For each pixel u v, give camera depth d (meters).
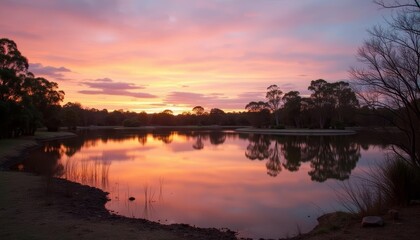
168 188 15.14
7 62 38.84
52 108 66.19
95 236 7.28
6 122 38.53
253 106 101.94
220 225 9.88
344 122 75.75
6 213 9.02
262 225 9.93
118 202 12.26
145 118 139.12
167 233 8.05
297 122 87.56
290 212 11.37
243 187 15.64
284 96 90.81
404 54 11.70
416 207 8.34
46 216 8.86
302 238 7.61
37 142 45.09
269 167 22.58
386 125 12.20
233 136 63.72
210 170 21.02
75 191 13.16
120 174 18.97
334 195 13.83
